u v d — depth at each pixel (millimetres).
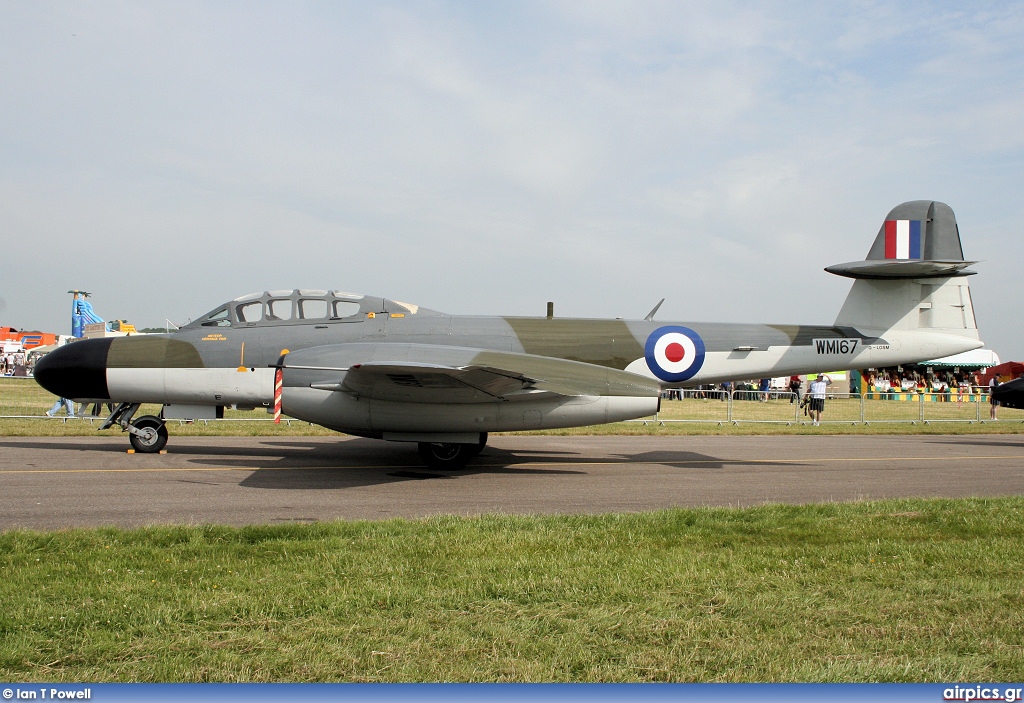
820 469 11547
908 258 11953
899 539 6066
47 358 11648
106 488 8648
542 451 13812
